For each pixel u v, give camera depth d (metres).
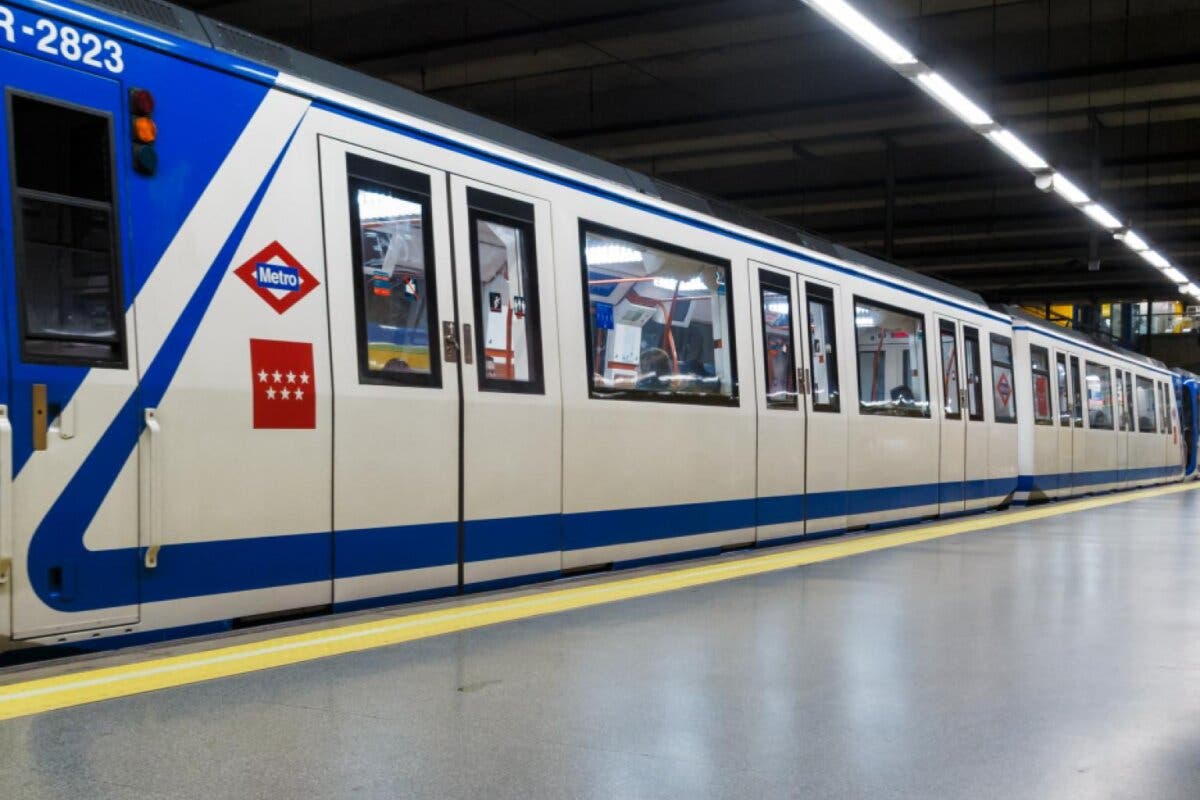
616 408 7.75
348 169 5.79
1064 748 3.53
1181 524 12.42
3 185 4.27
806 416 10.30
